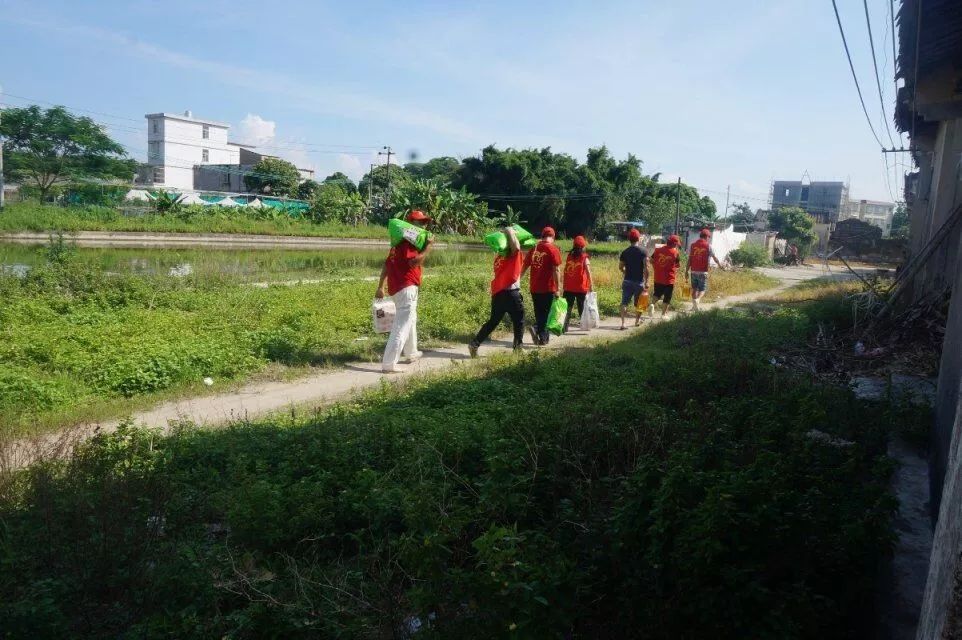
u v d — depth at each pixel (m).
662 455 5.42
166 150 85.56
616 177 63.97
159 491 4.62
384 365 9.45
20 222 36.81
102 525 4.00
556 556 3.36
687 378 8.14
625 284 13.88
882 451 6.07
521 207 61.88
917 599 3.65
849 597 3.63
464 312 13.77
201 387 8.39
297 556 4.21
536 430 5.76
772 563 3.52
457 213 54.97
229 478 5.25
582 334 13.15
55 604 3.43
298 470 5.20
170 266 20.91
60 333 9.85
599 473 5.36
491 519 4.38
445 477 4.87
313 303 13.81
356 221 57.56
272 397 8.21
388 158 67.69
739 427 6.01
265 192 75.56
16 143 52.22
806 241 58.31
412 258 9.38
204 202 58.50
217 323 11.41
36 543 3.88
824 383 8.03
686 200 68.75
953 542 2.26
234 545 4.27
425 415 6.79
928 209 16.28
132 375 8.20
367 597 3.61
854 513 3.96
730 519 3.37
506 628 2.87
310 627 3.44
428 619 3.21
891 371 9.53
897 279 13.19
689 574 3.36
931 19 6.10
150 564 3.95
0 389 7.29
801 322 12.66
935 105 8.45
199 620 3.46
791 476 4.50
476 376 8.92
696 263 16.36
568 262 13.26
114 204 51.38
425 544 3.30
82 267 15.58
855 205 102.81
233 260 24.17
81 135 53.28
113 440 5.62
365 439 5.70
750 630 3.22
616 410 6.46
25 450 5.63
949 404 4.80
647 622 3.39
